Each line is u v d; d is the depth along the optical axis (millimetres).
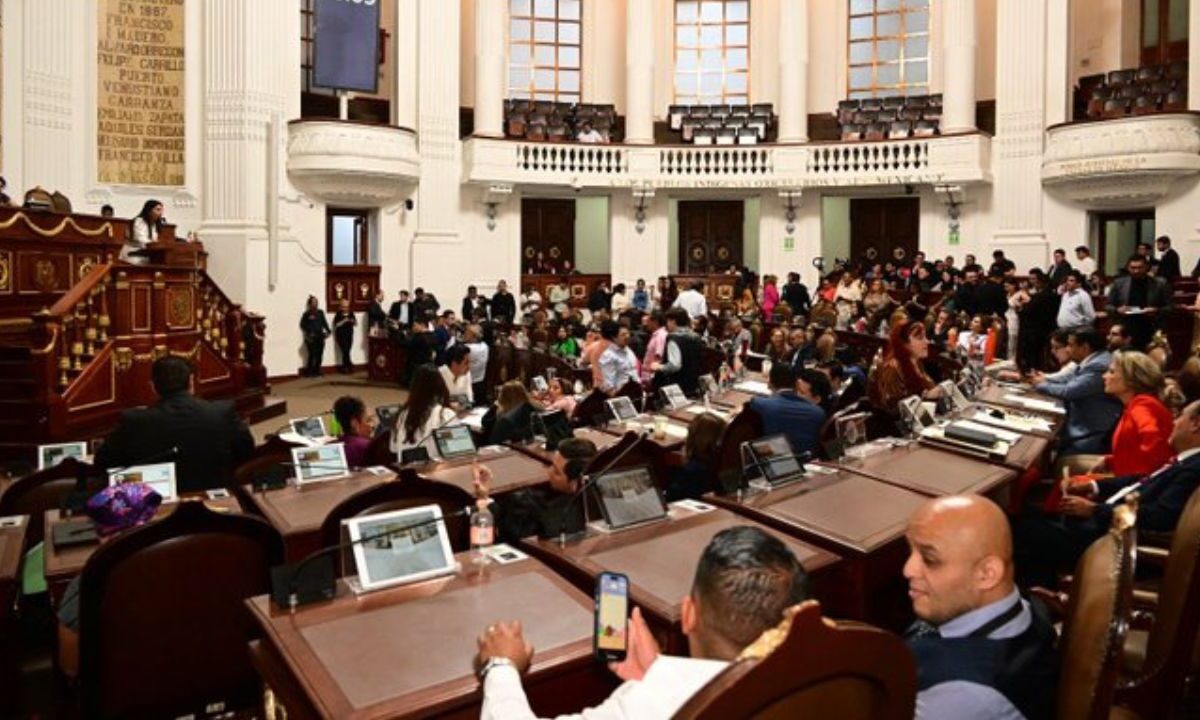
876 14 18266
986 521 1962
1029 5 15281
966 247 16203
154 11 13352
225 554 2807
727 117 18078
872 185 16656
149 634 2734
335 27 14594
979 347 9883
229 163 13719
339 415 5164
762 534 1773
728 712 1224
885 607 3113
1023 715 1838
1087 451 5625
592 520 3193
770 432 5113
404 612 2340
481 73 17156
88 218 9742
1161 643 2465
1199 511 2412
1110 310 9719
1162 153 13484
